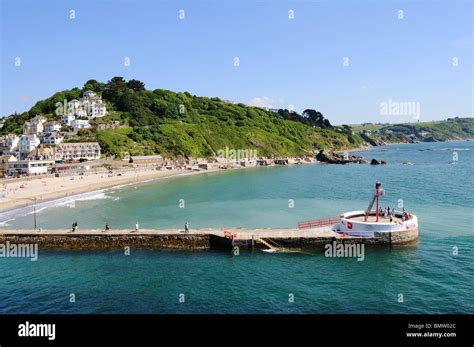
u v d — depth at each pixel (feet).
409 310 119.44
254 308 122.52
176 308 123.54
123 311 122.31
